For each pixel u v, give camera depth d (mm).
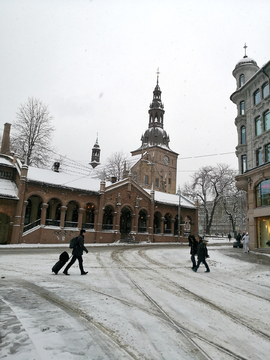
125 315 6512
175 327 5938
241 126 29984
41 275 11141
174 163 88250
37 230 32406
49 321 5828
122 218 46062
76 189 35844
